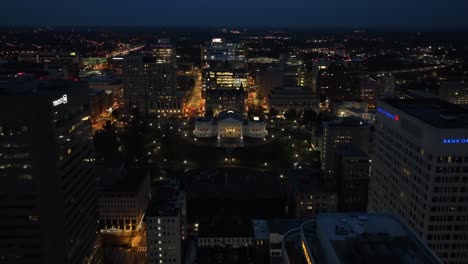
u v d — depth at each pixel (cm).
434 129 13588
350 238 10025
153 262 19150
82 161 15950
